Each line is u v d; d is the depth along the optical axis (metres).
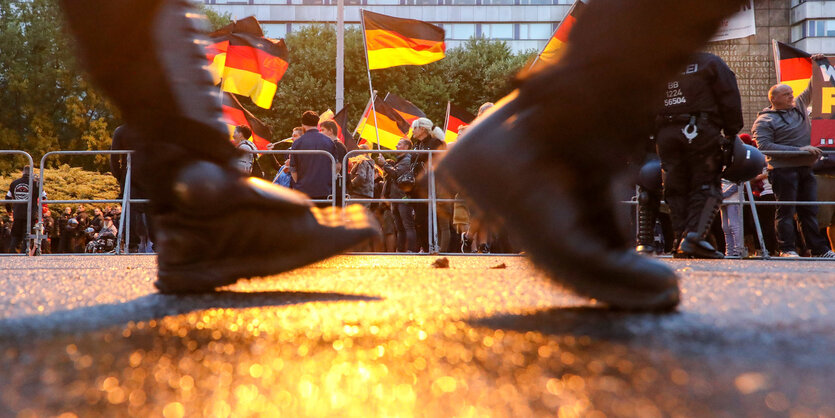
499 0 62.50
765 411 0.55
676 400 0.59
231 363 0.79
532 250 1.37
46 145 34.22
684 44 1.32
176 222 1.66
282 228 1.70
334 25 37.31
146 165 1.61
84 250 17.59
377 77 36.22
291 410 0.56
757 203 7.62
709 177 5.82
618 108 1.35
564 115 1.34
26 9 35.69
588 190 1.36
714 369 0.74
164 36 1.51
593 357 0.82
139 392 0.63
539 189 1.36
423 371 0.74
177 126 1.57
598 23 1.35
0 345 0.91
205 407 0.57
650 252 6.39
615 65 1.33
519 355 0.84
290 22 61.44
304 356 0.84
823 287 1.76
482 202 1.42
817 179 8.03
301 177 8.41
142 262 5.53
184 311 1.32
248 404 0.58
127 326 1.09
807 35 52.28
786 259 7.10
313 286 1.96
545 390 0.63
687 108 5.74
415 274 2.71
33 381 0.68
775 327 1.07
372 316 1.24
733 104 5.66
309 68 35.94
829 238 8.07
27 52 34.75
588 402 0.58
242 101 34.28
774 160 7.61
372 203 9.26
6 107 34.69
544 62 1.41
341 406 0.58
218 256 1.69
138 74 1.51
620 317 1.20
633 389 0.64
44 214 13.65
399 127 15.09
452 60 38.72
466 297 1.59
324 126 8.88
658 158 6.32
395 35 13.96
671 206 6.02
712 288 1.73
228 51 13.45
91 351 0.87
